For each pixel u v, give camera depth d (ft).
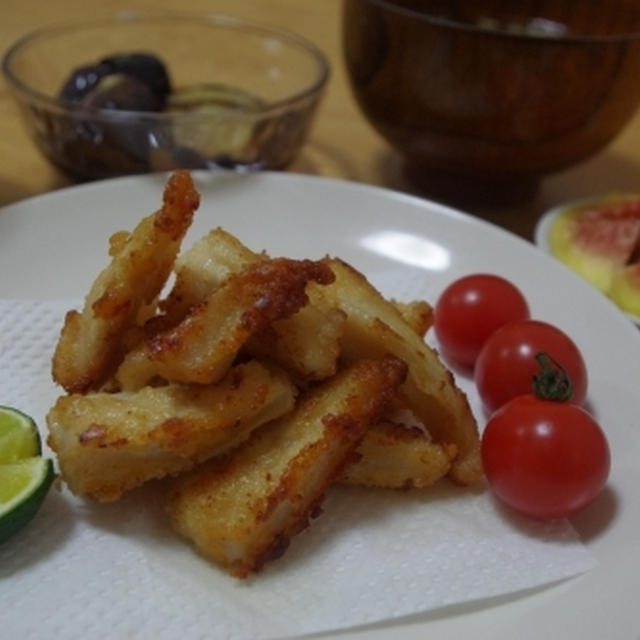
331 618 0.54
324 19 1.40
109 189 0.88
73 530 0.59
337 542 0.60
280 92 1.17
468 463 0.65
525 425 0.61
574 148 0.97
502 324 0.75
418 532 0.61
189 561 0.58
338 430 0.59
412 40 0.91
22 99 0.96
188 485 0.60
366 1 0.94
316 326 0.62
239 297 0.59
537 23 1.07
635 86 0.95
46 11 1.35
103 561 0.57
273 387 0.60
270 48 1.18
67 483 0.60
